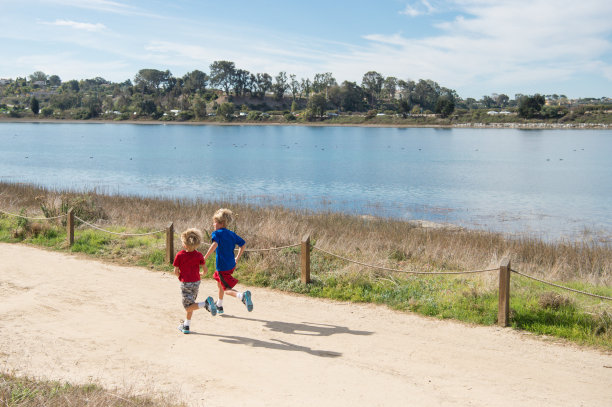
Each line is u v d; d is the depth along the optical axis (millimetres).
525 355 7117
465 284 10391
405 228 19250
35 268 11797
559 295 9000
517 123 168000
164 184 38938
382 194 34406
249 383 6168
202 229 14773
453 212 27312
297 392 5918
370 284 10617
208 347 7379
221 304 8898
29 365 6527
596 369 6629
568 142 96938
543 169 51812
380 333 8031
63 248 13922
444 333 8039
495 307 8953
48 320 8359
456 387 6082
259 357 7012
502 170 50969
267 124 194375
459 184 39938
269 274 11359
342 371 6551
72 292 9984
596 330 7801
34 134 118875
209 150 77688
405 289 10164
